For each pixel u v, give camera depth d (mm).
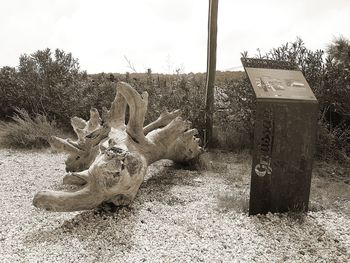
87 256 2592
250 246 2775
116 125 4320
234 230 3033
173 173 4781
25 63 8094
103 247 2719
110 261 2529
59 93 7531
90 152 4078
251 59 3604
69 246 2732
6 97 8000
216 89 7195
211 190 4094
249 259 2592
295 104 3258
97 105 7305
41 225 3096
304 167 3395
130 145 3965
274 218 3291
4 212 3363
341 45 6211
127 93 3855
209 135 6172
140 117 3969
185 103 6465
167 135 4238
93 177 3088
